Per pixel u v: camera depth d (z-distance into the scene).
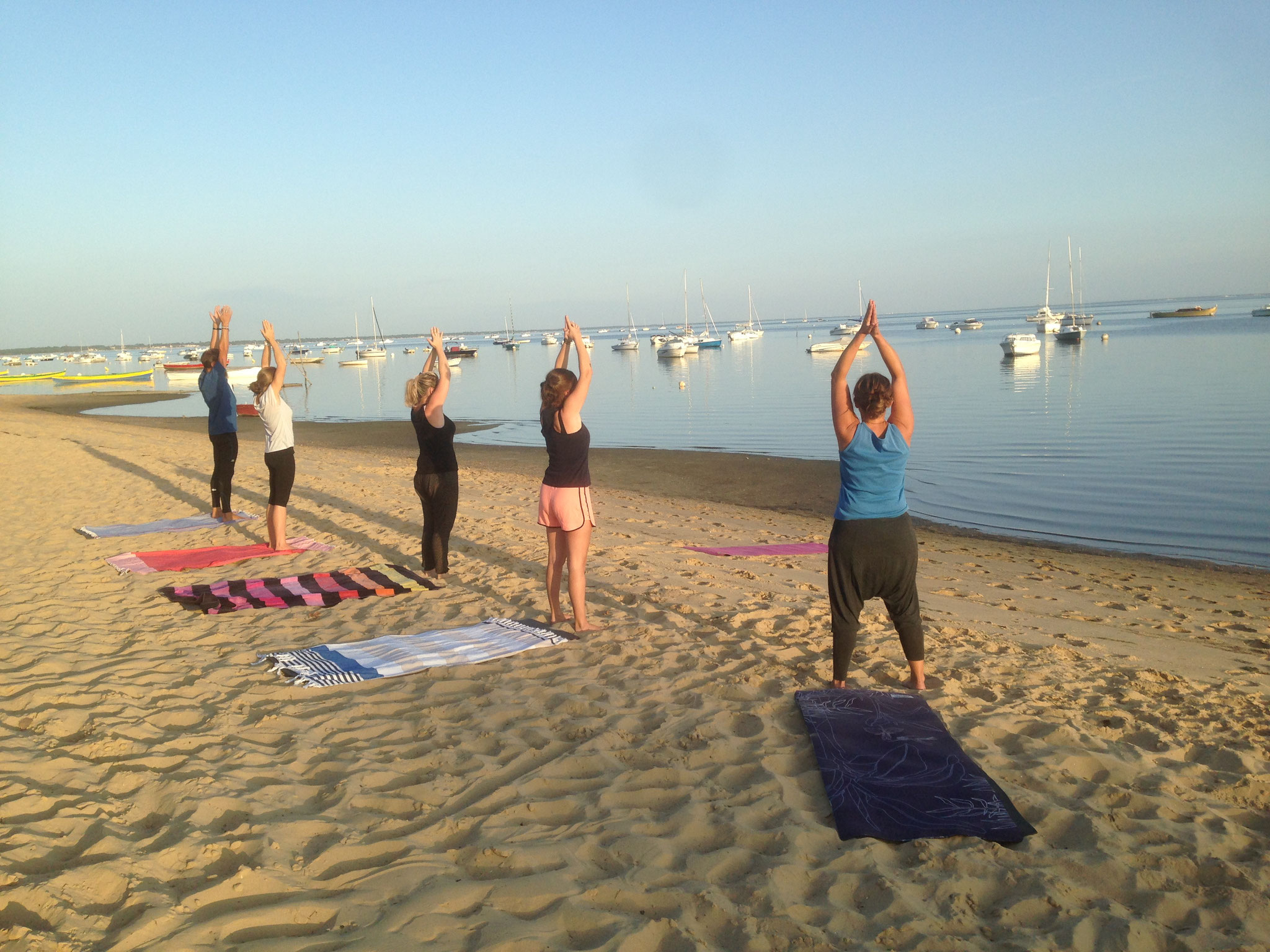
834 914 2.68
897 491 4.34
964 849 3.03
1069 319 111.00
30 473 14.75
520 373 77.69
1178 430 23.36
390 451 26.34
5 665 5.05
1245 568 10.54
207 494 12.55
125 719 4.26
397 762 3.82
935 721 4.06
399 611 6.46
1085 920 2.63
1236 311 170.50
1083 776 3.65
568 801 3.44
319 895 2.77
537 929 2.60
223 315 10.16
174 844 3.04
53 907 2.62
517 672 5.00
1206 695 4.70
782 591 7.11
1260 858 2.98
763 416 34.06
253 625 6.07
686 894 2.79
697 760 3.79
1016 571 9.75
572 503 5.68
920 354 78.19
